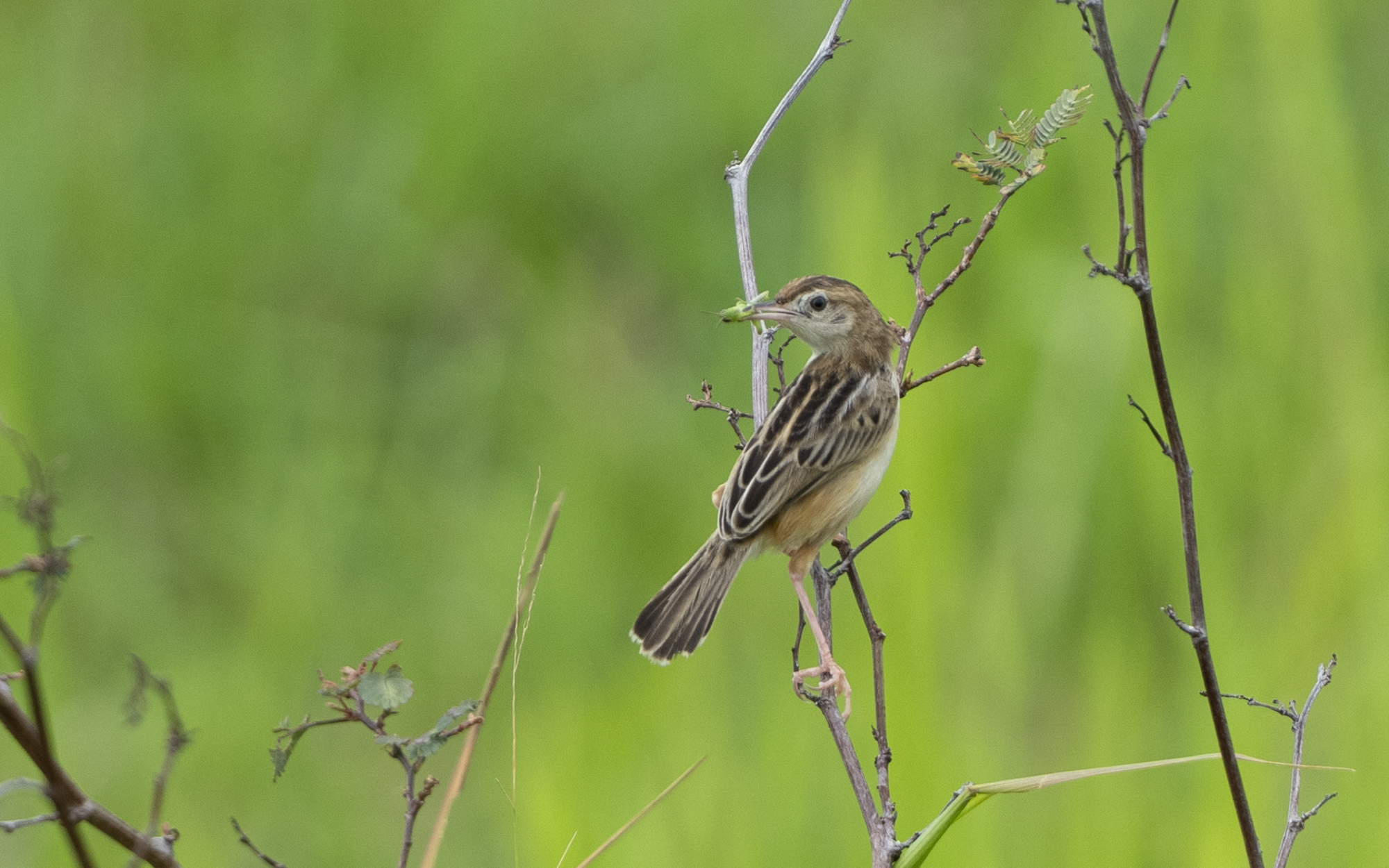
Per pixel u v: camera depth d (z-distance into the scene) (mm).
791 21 15578
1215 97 12867
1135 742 10047
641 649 7688
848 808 9359
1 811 10680
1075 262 12281
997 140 6219
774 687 10148
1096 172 12625
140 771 11203
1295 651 10430
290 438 13984
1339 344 11781
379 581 12883
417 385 14430
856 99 14859
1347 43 14312
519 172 15383
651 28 15867
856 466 7781
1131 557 11188
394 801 11344
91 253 14758
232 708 11531
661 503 13117
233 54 15766
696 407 7891
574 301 14719
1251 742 9805
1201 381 11750
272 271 14977
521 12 15820
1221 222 12797
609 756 9703
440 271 15078
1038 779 5590
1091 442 11438
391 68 15727
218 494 13789
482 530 13078
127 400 14047
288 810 11055
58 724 11484
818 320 7930
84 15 15758
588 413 13805
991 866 9250
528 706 11672
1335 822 9422
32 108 15203
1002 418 11820
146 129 15383
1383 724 9648
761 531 7793
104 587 12906
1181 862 9531
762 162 15320
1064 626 10930
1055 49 13500
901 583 9992
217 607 13242
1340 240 12125
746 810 9359
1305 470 11312
